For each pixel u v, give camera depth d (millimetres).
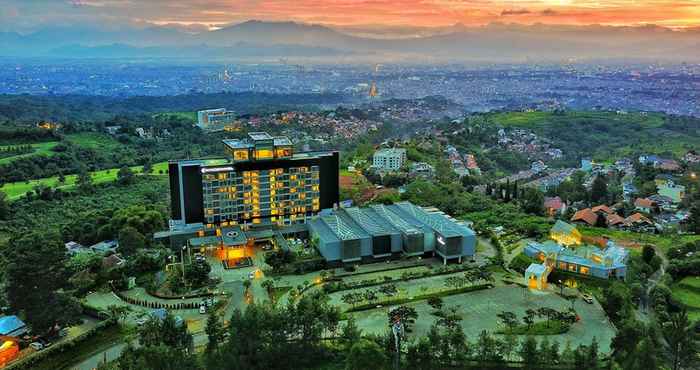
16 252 140500
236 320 124875
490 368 124000
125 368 116938
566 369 121812
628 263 179375
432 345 123750
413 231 193250
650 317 148375
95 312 151500
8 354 129750
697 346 125312
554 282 173750
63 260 150375
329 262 185000
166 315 129750
